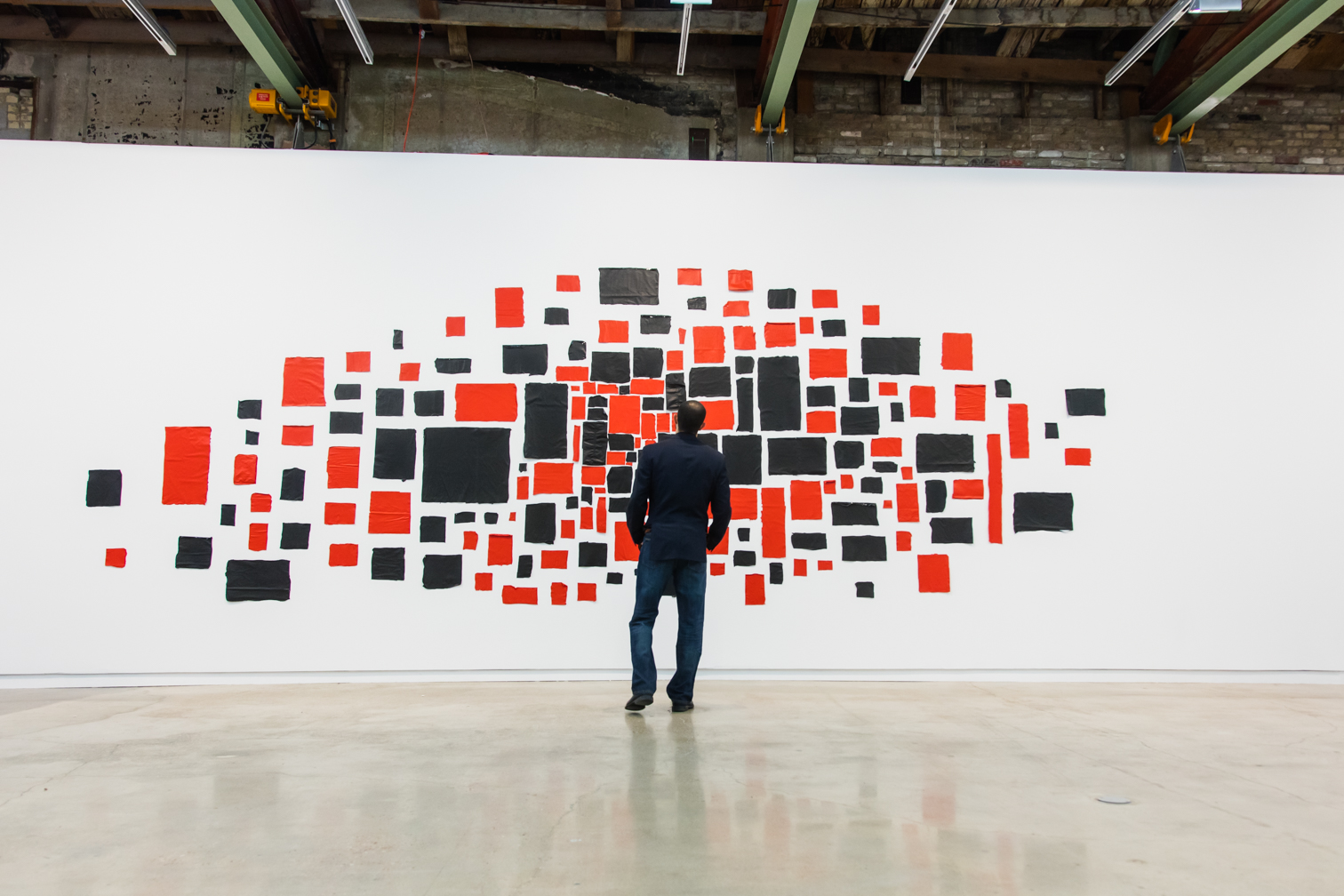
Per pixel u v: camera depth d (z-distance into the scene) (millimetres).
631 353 4238
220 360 4074
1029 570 4168
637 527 3252
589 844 1708
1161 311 4355
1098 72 6086
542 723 2967
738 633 4070
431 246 4230
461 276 4227
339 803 1989
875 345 4289
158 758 2436
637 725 2924
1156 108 6051
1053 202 4410
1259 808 2004
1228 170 6180
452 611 4012
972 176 4410
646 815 1899
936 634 4109
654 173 4352
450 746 2594
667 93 6043
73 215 4086
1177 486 4242
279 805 1968
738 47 6000
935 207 4391
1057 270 4371
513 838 1745
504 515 4086
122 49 5801
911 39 6160
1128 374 4309
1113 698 3623
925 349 4301
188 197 4156
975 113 6176
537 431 4152
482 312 4211
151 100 5789
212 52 5836
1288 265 4406
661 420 4203
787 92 5484
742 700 3473
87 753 2504
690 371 4242
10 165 4082
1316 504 4250
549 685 3854
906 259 4352
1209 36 5559
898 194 4391
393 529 4039
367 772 2266
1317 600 4176
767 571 4113
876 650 4086
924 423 4246
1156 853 1685
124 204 4117
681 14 5477
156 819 1868
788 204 4367
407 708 3254
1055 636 4125
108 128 5754
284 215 4188
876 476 4203
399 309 4180
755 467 4184
